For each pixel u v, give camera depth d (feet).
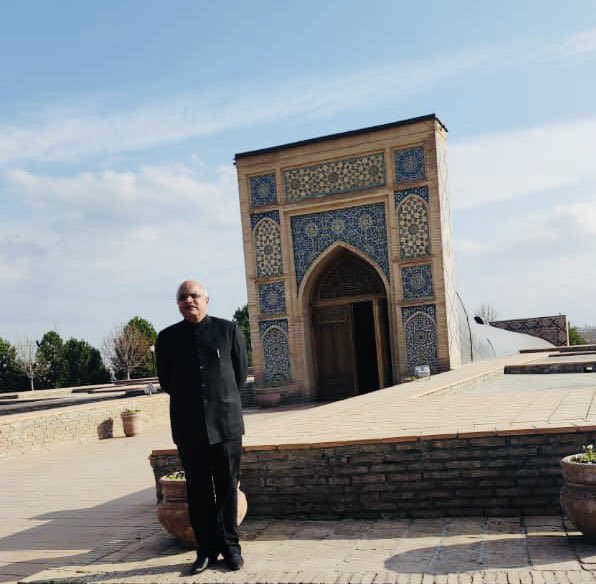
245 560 13.28
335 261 55.62
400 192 51.26
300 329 54.60
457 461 15.38
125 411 42.73
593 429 14.78
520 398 24.44
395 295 51.31
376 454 15.80
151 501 20.16
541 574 11.10
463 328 62.85
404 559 12.50
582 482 12.32
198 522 13.19
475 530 14.08
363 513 15.83
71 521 18.49
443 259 50.16
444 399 26.71
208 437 13.05
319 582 11.64
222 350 13.64
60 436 38.11
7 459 34.12
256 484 16.44
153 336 133.28
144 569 13.32
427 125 50.42
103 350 134.82
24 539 16.96
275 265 55.16
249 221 55.72
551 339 96.58
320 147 53.36
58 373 120.06
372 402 27.45
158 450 17.83
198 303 13.67
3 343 122.52
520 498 15.01
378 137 51.72
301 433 18.33
